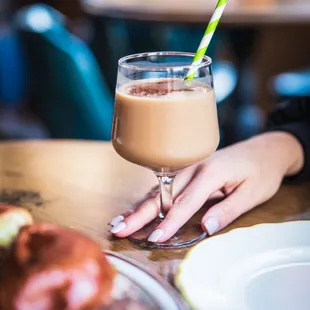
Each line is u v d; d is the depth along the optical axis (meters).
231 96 1.79
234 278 0.46
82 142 0.79
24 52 1.28
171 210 0.55
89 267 0.37
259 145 0.66
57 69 1.23
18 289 0.36
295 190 0.64
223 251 0.49
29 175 0.69
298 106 0.75
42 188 0.65
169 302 0.40
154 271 0.47
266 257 0.49
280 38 2.06
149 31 1.78
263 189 0.61
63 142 0.79
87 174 0.69
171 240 0.53
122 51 1.78
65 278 0.36
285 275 0.48
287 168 0.64
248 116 2.02
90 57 1.29
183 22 1.55
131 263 0.44
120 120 0.54
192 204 0.56
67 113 1.25
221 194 0.61
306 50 2.09
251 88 2.07
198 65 0.53
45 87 1.25
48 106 1.26
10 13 2.63
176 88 0.53
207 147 0.53
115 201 0.62
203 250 0.48
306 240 0.51
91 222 0.57
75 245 0.37
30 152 0.76
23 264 0.36
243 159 0.62
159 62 0.57
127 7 1.62
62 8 2.58
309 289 0.46
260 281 0.47
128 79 0.54
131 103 0.52
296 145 0.67
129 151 0.53
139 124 0.52
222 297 0.44
